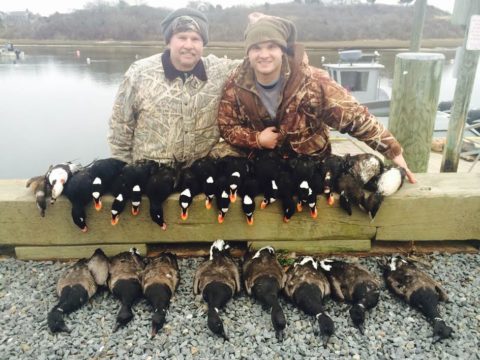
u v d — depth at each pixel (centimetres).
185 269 158
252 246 164
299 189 153
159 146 162
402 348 124
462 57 196
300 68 156
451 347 124
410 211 161
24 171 510
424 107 195
